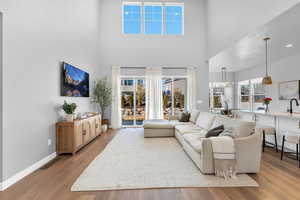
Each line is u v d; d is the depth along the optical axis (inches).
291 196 77.5
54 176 99.0
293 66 212.5
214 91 346.0
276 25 124.0
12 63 92.2
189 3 274.7
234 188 84.5
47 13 125.3
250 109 306.8
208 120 159.8
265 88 262.7
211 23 243.3
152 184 88.4
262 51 193.5
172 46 272.2
